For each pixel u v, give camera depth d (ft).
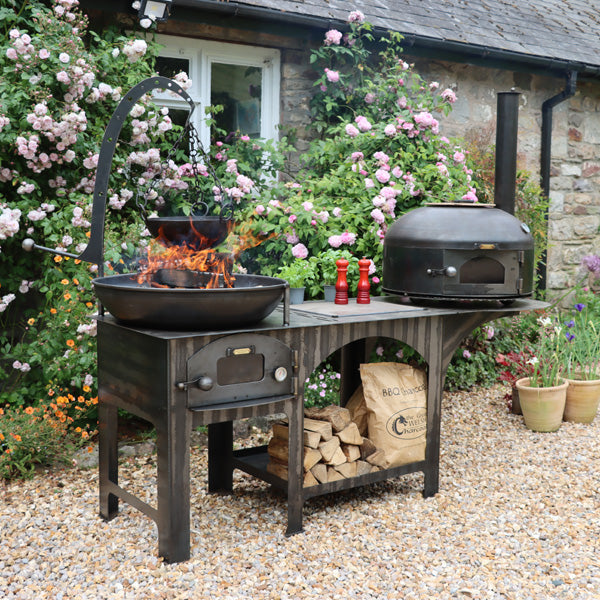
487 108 23.67
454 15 23.08
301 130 20.27
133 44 15.25
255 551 9.87
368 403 11.67
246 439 14.52
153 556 9.64
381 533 10.55
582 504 11.72
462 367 18.93
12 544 9.87
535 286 23.50
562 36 25.58
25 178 14.48
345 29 19.24
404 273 12.40
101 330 10.54
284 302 10.01
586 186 26.76
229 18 17.78
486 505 11.64
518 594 8.86
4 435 12.42
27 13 15.10
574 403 16.26
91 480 12.25
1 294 15.53
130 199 16.07
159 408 9.26
